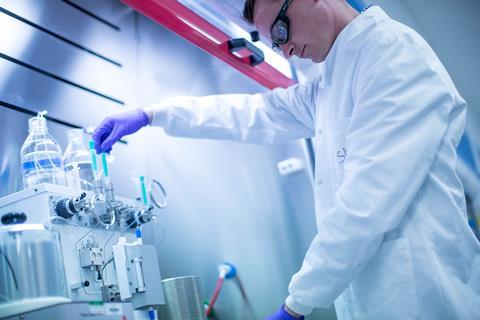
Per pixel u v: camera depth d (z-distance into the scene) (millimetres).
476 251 1267
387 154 1184
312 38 1459
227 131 1834
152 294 1300
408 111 1213
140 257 1313
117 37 2184
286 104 1835
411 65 1272
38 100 1680
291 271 2125
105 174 1413
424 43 1374
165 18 1724
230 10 1750
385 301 1198
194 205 2152
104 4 2172
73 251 1222
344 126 1416
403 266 1191
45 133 1533
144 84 2227
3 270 1007
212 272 2098
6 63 1605
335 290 1200
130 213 1455
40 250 1054
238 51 1990
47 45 1793
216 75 2457
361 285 1271
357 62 1402
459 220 1232
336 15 1476
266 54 2123
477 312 1176
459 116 1331
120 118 1674
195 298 1504
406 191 1169
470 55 2494
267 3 1405
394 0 2449
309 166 2240
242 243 2176
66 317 962
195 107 1814
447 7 2557
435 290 1156
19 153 1537
